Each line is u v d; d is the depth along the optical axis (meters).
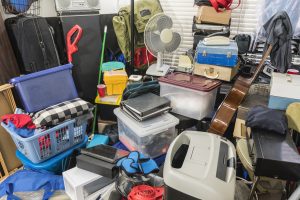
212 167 1.27
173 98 2.12
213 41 2.06
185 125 2.08
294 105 1.59
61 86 1.94
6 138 1.91
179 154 1.43
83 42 2.35
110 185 1.70
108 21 2.63
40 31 2.00
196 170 1.25
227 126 1.90
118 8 2.90
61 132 1.76
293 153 1.34
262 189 1.80
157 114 1.96
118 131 2.20
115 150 1.74
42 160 1.72
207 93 1.93
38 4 2.30
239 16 2.52
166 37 2.21
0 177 1.88
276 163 1.29
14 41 1.94
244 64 2.28
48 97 1.87
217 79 2.10
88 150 1.71
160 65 2.39
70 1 2.29
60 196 1.65
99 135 2.20
